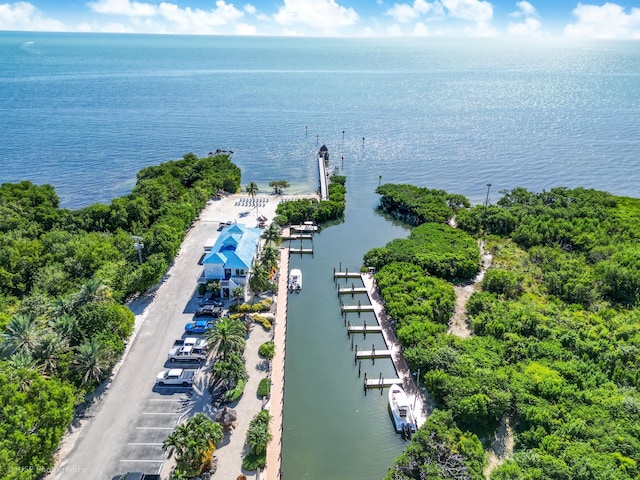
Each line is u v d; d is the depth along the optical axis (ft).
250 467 160.97
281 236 366.43
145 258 279.08
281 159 599.98
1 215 325.01
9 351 180.75
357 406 204.44
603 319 252.42
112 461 163.53
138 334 231.91
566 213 374.43
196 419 156.87
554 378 198.08
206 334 206.18
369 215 434.30
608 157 608.60
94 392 194.59
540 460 160.25
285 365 228.02
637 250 311.68
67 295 224.53
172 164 465.06
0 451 135.33
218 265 265.34
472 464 157.38
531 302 264.31
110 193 483.92
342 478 169.48
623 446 163.53
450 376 195.42
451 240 333.21
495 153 627.87
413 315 238.89
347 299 286.05
